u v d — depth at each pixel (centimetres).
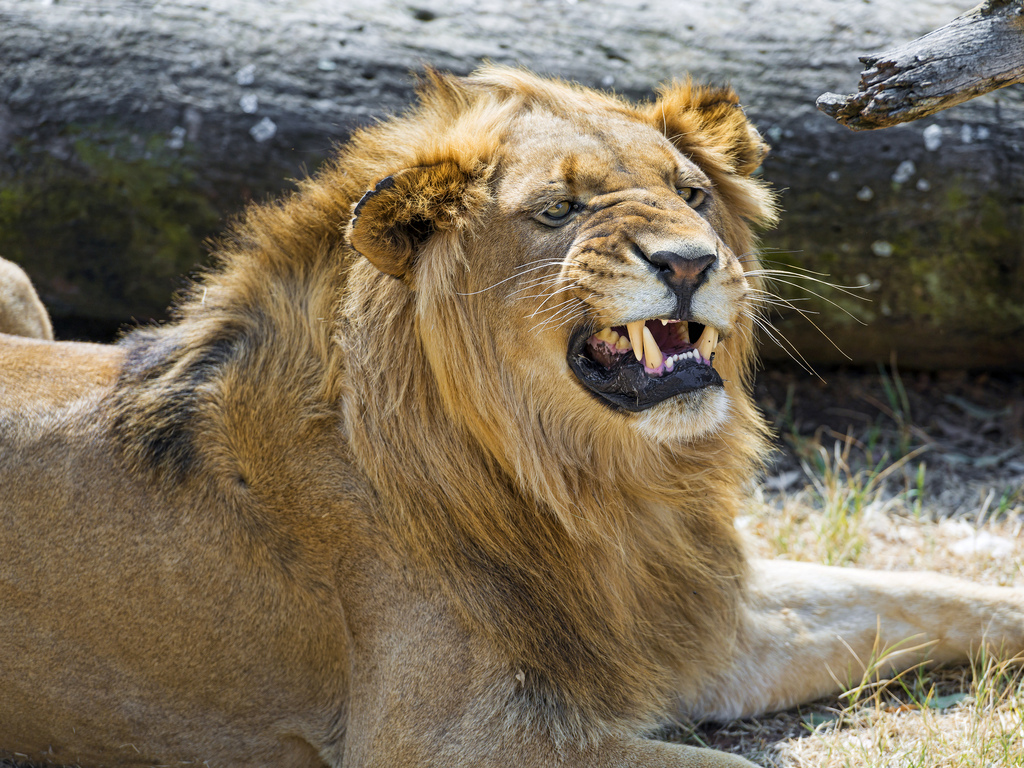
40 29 984
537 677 528
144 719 575
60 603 556
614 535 554
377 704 530
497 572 536
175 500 550
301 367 548
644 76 999
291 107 962
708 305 488
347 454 539
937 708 613
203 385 557
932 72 455
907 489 931
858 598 657
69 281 1016
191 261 997
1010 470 951
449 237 518
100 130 959
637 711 562
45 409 570
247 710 575
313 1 1025
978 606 649
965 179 949
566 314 500
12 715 580
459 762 510
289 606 554
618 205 497
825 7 1030
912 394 1075
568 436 537
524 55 1006
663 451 560
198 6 1005
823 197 970
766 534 858
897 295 999
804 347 1064
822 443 1012
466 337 523
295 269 563
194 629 556
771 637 637
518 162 521
